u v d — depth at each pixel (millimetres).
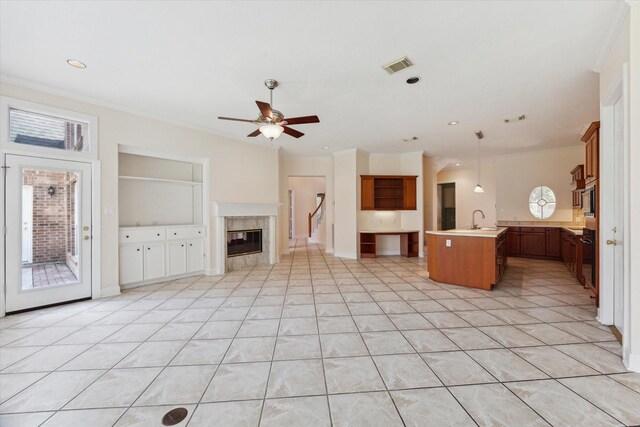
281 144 6070
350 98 3693
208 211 4988
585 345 2314
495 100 3793
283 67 2906
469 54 2691
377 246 7289
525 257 6648
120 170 4273
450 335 2518
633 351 1940
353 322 2828
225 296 3734
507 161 7168
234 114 4234
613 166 2658
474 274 4070
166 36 2406
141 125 4121
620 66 2201
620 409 1564
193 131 4738
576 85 3344
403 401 1650
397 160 7273
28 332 2635
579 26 2289
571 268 4918
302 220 11602
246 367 2021
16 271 3133
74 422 1495
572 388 1754
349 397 1689
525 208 6895
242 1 2002
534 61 2818
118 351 2262
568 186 6363
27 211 3223
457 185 9258
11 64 2840
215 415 1544
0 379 1887
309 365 2041
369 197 6887
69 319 2953
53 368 2018
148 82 3227
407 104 3912
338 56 2709
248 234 5871
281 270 5402
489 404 1617
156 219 4652
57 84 3262
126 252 4047
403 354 2189
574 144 6121
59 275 3428
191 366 2039
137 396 1707
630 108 1966
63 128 3486
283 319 2914
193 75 3068
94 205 3670
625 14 2049
